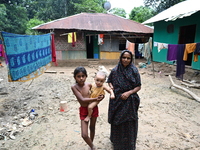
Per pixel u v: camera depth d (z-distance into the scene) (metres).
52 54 7.83
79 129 3.53
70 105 4.89
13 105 4.87
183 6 11.54
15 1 19.25
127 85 2.36
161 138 3.21
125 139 2.49
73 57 13.00
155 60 14.01
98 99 2.28
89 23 13.14
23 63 4.66
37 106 4.79
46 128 3.55
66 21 12.89
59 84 7.38
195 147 2.95
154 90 6.63
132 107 2.37
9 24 17.00
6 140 3.11
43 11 26.59
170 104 5.07
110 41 12.62
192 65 10.15
